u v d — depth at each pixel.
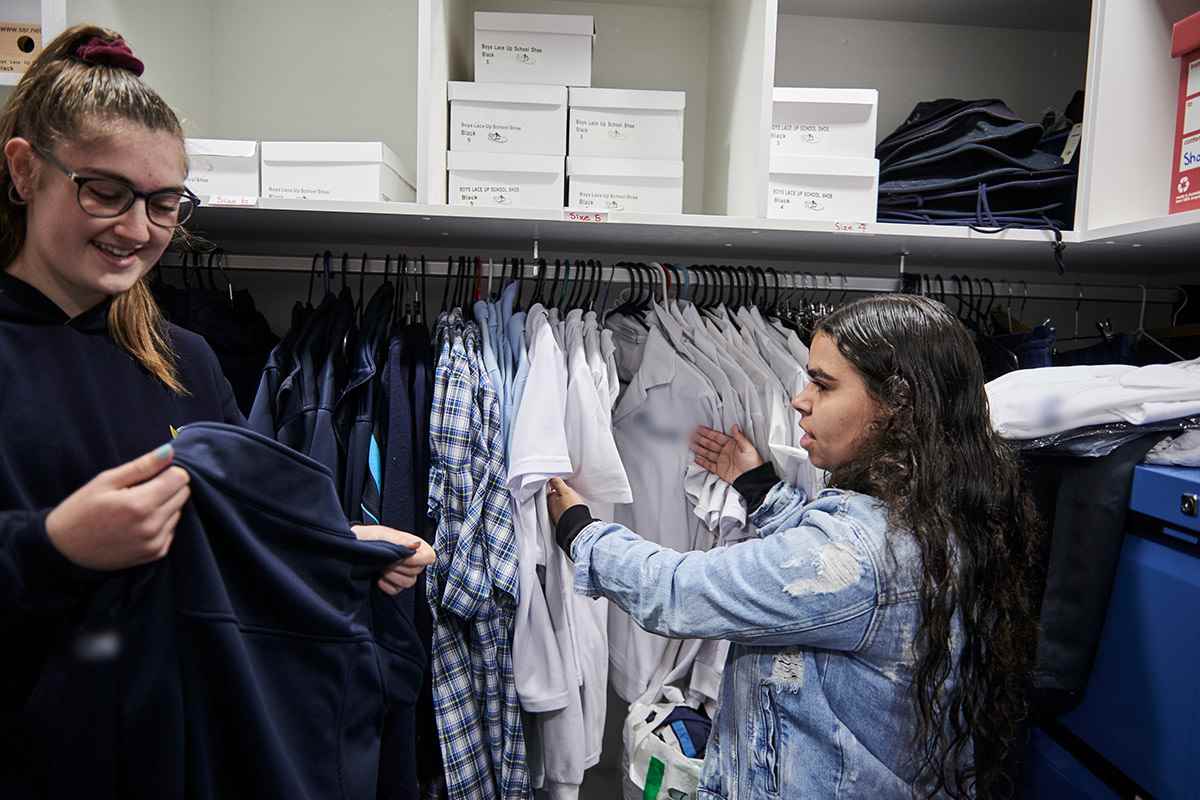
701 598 0.77
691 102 1.66
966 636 0.75
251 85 1.61
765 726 0.79
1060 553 0.96
